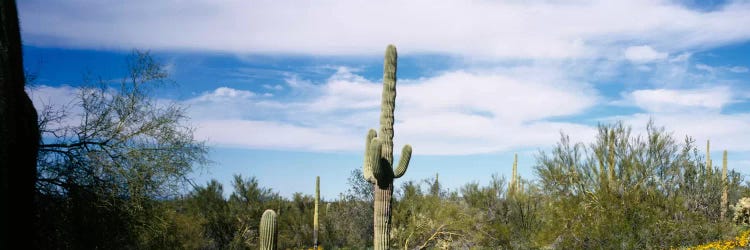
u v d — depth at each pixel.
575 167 15.07
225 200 25.81
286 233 28.50
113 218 10.00
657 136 14.69
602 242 13.82
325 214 29.47
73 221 9.55
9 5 5.66
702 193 15.04
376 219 11.70
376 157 10.99
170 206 11.95
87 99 9.89
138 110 10.27
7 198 5.52
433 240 20.62
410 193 21.88
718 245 13.30
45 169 9.24
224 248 24.61
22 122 5.88
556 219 14.77
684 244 13.98
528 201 17.89
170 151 10.41
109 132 10.02
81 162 9.62
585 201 14.74
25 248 5.83
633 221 13.81
